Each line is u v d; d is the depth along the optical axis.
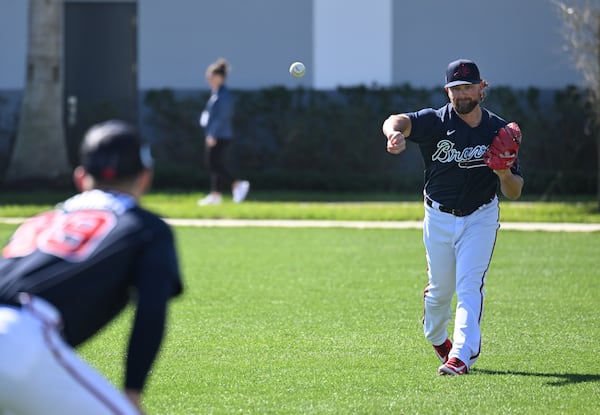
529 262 49.12
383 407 25.06
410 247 54.25
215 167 71.69
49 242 15.45
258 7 92.69
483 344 32.34
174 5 93.06
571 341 32.75
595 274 45.75
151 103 90.81
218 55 93.25
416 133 27.70
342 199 78.62
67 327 15.16
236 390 26.78
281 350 31.50
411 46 91.62
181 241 56.31
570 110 87.75
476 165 27.64
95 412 14.41
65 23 94.75
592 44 69.44
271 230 61.03
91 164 15.85
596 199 79.25
